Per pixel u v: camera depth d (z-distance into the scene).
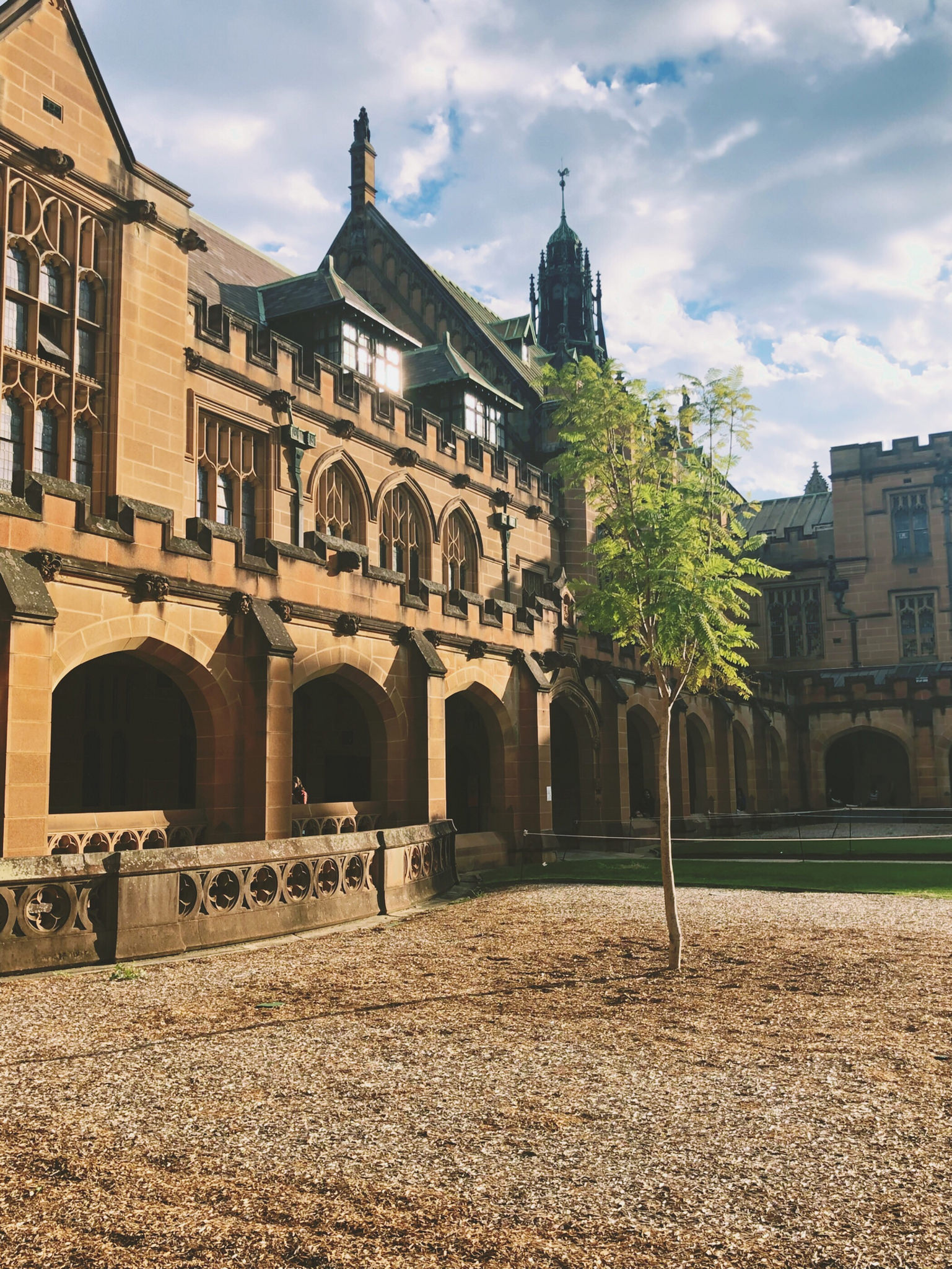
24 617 13.39
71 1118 6.23
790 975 10.93
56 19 18.58
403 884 16.95
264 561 18.25
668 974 11.00
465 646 23.84
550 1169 5.50
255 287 30.48
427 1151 5.74
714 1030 8.52
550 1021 8.84
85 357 19.16
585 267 54.19
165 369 20.39
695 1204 5.07
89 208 19.20
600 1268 4.44
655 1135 6.02
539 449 37.34
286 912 13.65
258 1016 8.88
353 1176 5.39
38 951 10.55
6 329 17.77
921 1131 6.11
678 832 33.16
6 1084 6.88
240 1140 5.89
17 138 17.67
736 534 12.85
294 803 20.06
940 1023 8.77
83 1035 8.12
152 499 19.88
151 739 23.14
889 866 23.95
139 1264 4.46
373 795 21.38
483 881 21.56
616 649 31.77
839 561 50.16
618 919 15.37
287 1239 4.68
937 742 42.97
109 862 11.21
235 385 22.75
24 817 13.27
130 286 19.72
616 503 12.98
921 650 48.38
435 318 39.75
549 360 45.41
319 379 25.34
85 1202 5.06
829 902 17.33
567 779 33.47
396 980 10.57
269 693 17.30
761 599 51.84
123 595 15.38
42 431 18.42
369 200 41.97
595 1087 6.95
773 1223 4.86
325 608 19.44
